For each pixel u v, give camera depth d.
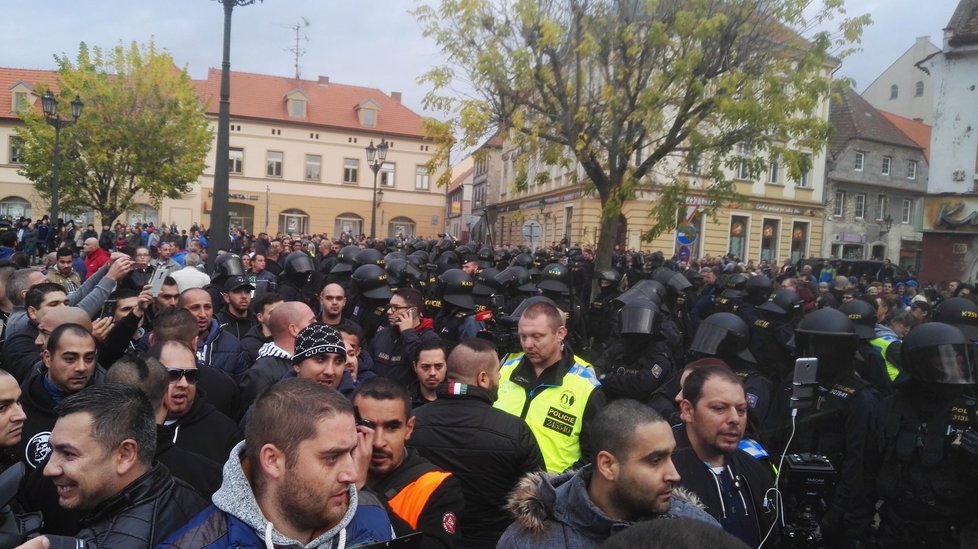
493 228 49.69
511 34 12.53
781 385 4.89
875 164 40.44
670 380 4.71
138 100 32.75
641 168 13.20
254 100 47.69
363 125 49.09
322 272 12.73
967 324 6.50
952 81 20.61
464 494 3.44
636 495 2.39
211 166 46.34
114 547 2.33
